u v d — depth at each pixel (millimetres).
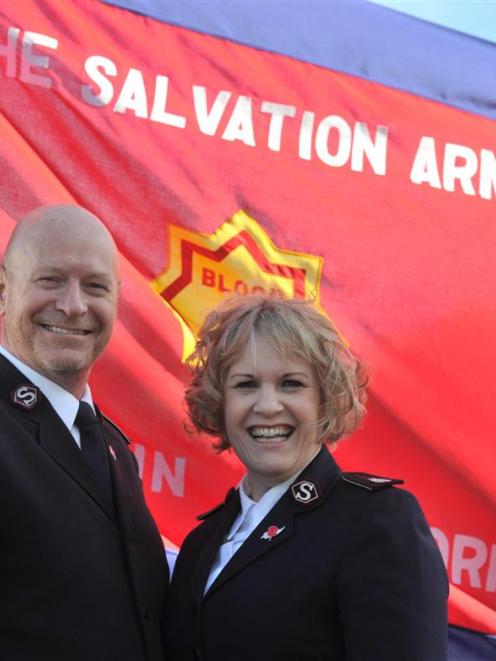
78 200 3648
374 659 2148
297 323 2430
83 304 2525
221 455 3709
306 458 2447
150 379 3650
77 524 2350
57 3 3734
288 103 4098
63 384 2549
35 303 2516
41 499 2322
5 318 2607
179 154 3855
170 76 3895
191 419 2607
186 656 2354
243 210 3938
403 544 2232
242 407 2434
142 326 3674
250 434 2445
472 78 4480
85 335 2557
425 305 4172
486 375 4215
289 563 2281
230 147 3955
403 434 4059
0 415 2404
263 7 4141
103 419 2783
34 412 2449
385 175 4215
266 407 2396
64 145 3652
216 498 3689
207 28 4016
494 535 4113
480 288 4266
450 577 4047
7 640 2244
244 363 2432
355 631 2182
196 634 2309
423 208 4250
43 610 2258
